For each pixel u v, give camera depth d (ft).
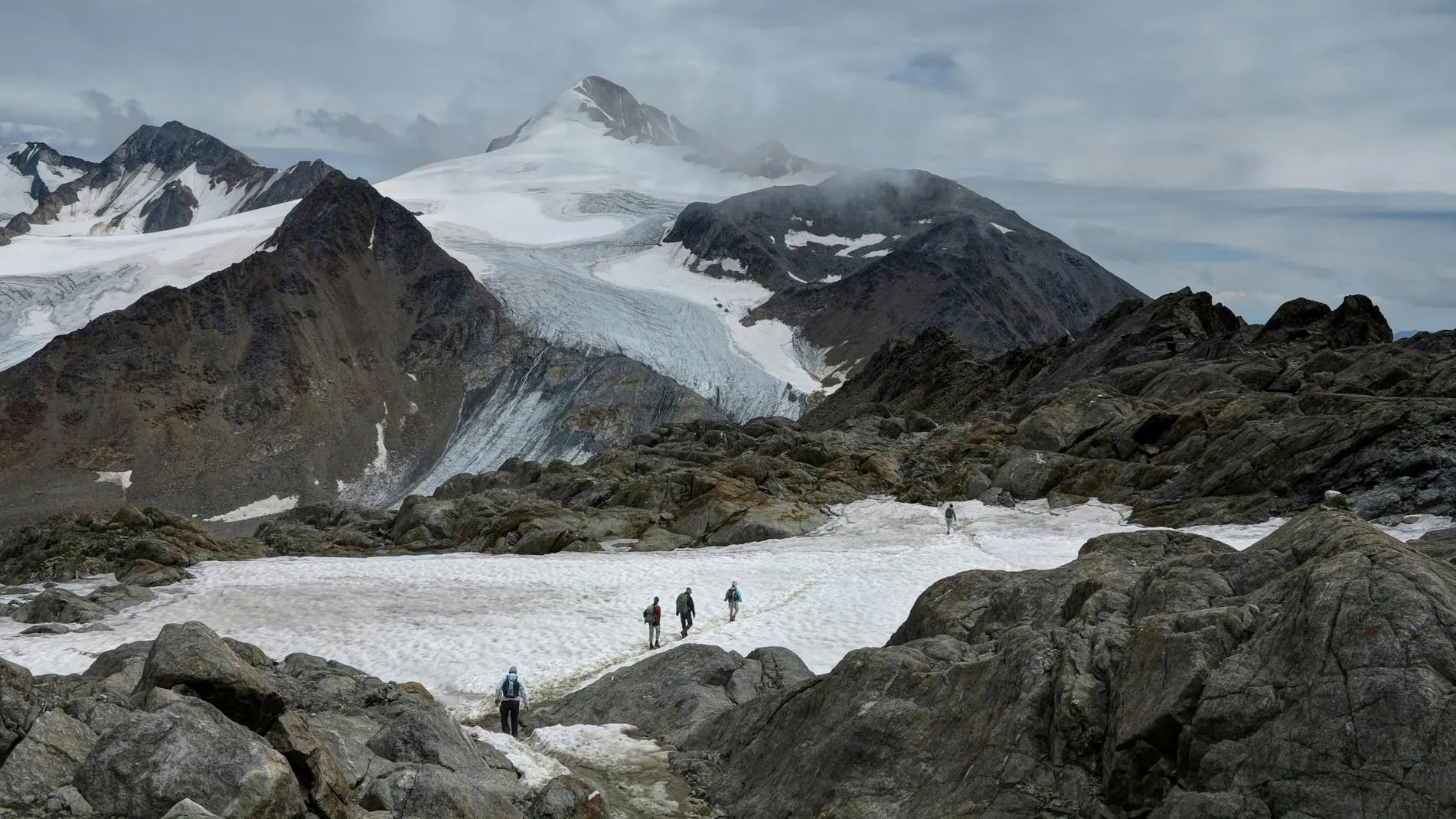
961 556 150.61
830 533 180.75
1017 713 49.52
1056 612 66.90
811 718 61.26
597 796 53.16
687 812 59.31
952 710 54.34
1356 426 146.00
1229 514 147.02
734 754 65.92
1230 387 203.82
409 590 146.20
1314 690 40.34
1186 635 45.83
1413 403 145.89
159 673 46.26
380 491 648.79
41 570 179.01
